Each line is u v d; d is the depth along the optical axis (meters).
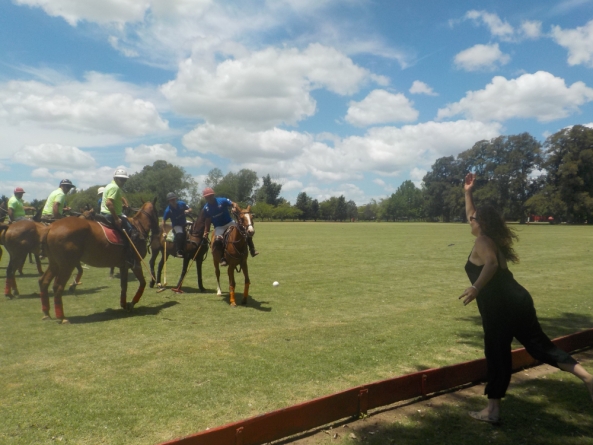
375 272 14.57
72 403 4.55
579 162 69.56
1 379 5.18
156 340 6.77
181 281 10.93
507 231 4.22
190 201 88.88
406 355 6.15
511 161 81.50
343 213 110.94
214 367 5.61
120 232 8.49
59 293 7.80
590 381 3.87
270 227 57.94
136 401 4.61
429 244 27.11
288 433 3.88
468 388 5.11
